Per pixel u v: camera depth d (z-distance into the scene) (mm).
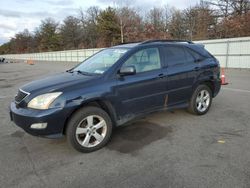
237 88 9359
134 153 4004
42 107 3766
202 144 4227
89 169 3562
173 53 5281
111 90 4238
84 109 4031
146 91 4699
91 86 4086
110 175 3385
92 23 69688
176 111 6168
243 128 4930
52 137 3859
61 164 3738
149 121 5488
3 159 3951
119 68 4418
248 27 30781
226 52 18578
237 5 36406
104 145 4277
